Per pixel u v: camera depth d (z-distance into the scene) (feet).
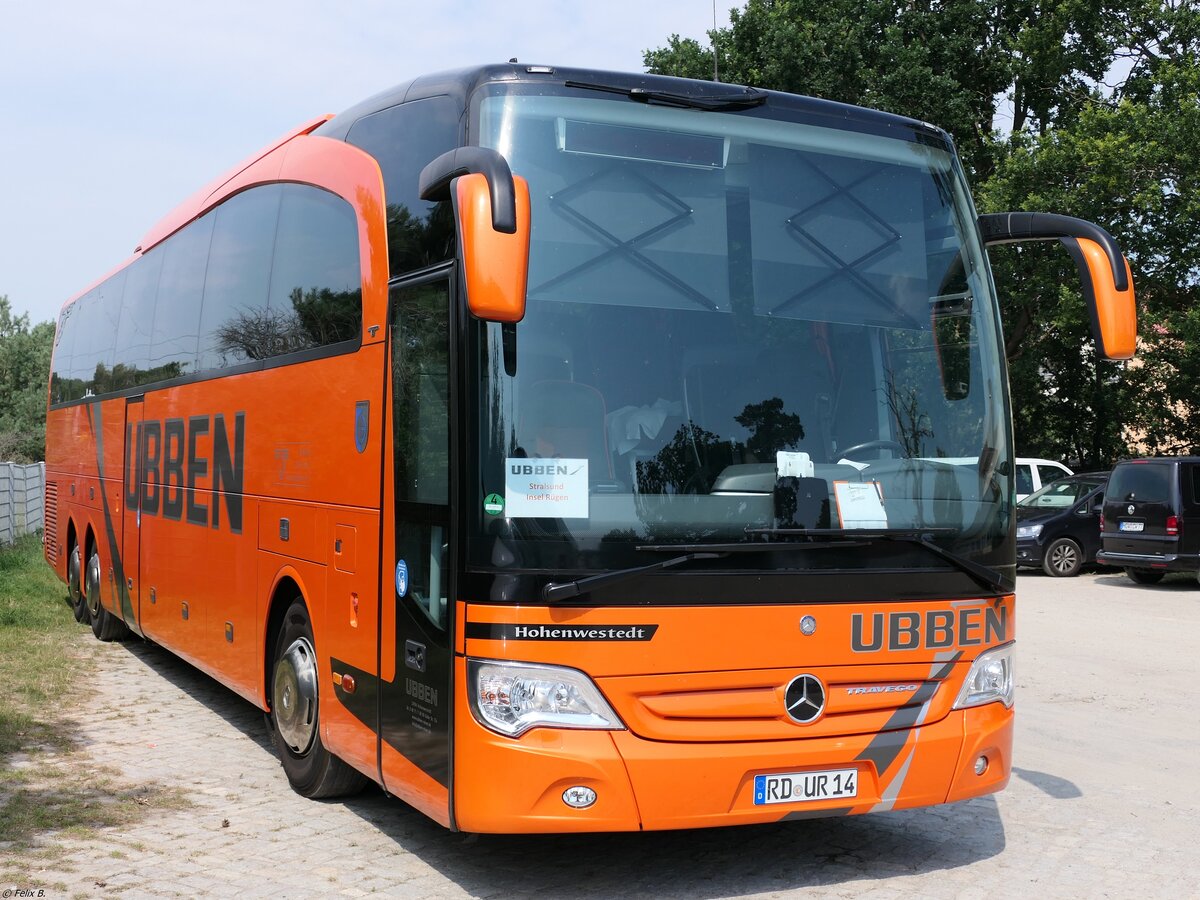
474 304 14.39
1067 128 96.94
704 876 18.16
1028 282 89.04
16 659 35.32
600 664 15.70
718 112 18.28
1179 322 83.61
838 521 17.02
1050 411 102.63
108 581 38.50
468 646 15.79
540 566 15.70
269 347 24.35
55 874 17.46
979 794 17.89
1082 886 17.76
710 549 16.17
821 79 98.22
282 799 22.02
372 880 17.61
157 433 32.73
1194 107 81.66
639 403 16.56
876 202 18.90
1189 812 21.85
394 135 19.76
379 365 18.95
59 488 48.67
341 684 19.98
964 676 17.79
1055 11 95.71
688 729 16.06
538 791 15.48
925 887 17.69
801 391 17.48
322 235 22.06
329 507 20.67
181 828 19.98
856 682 17.03
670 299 17.15
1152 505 62.54
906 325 18.51
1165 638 44.37
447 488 16.35
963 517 17.97
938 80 95.45
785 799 16.46
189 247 31.53
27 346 199.62
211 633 27.48
